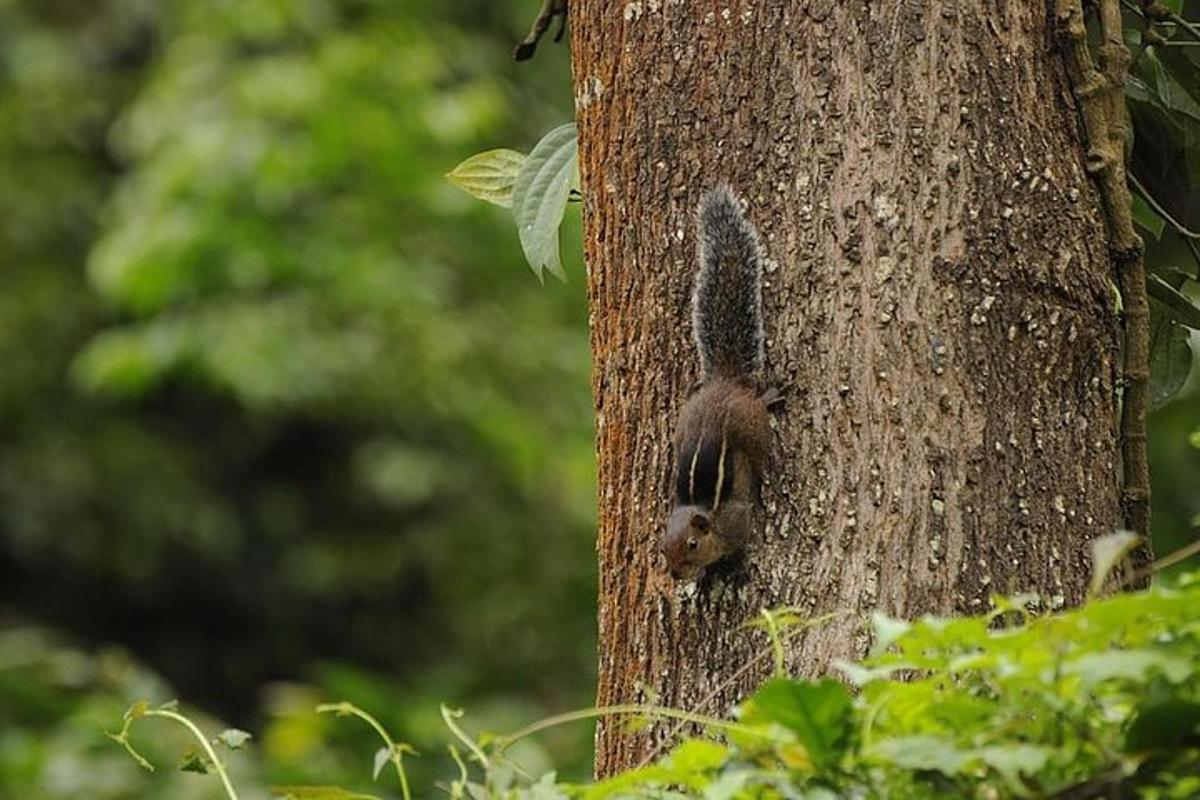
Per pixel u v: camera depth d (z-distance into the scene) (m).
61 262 30.28
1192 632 5.55
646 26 7.91
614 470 8.05
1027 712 5.60
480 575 27.67
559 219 8.68
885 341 7.43
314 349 25.58
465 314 26.88
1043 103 7.71
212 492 30.08
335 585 28.97
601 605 8.12
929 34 7.55
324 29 26.75
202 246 25.06
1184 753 5.39
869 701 5.84
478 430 26.69
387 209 26.23
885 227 7.47
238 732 7.11
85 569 30.44
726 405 7.55
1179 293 9.40
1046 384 7.50
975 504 7.35
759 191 7.64
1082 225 7.68
